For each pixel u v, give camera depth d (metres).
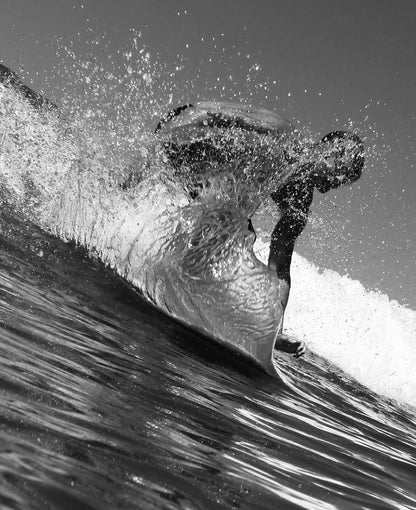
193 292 4.95
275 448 3.14
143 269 5.05
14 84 6.34
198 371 4.17
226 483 2.35
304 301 8.59
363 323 8.39
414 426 5.66
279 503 2.35
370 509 2.70
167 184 5.37
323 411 4.69
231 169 5.27
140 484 2.04
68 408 2.41
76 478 1.89
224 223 5.13
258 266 5.04
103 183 5.54
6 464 1.81
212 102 5.42
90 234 5.33
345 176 5.51
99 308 4.46
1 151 6.00
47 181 5.73
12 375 2.48
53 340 3.23
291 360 6.23
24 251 4.84
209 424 3.08
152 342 4.32
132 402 2.87
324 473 3.04
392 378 7.31
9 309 3.43
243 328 4.91
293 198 5.55
